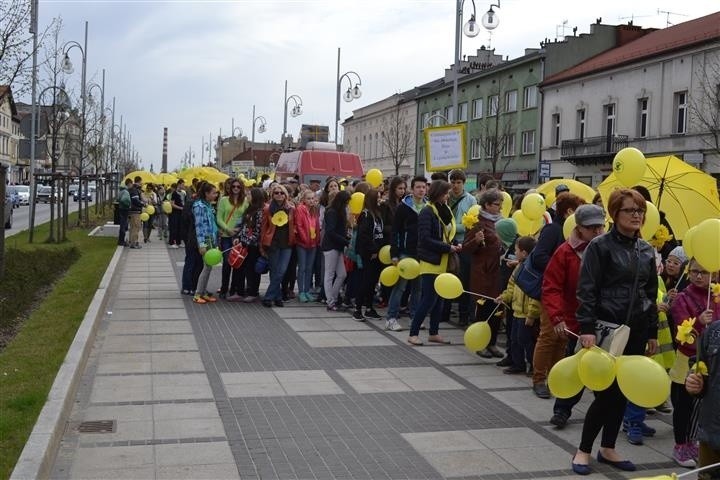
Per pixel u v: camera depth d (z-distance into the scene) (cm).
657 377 483
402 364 888
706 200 873
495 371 866
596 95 4059
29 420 588
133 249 2383
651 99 3625
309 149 3092
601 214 618
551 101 4503
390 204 1170
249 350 940
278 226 1260
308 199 1327
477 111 5419
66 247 2048
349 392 762
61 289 1328
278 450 589
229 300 1334
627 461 573
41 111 3381
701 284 573
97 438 607
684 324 456
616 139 3834
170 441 604
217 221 1364
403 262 989
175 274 1717
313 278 1422
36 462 501
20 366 759
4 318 1002
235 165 5997
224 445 597
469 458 585
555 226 771
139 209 2423
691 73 3353
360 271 1172
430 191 977
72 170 4103
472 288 938
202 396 732
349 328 1099
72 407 685
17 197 5172
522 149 4838
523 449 609
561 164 4388
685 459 580
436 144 1606
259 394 744
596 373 505
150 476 530
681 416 581
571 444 625
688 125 3391
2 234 1237
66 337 905
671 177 881
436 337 1011
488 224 930
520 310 821
